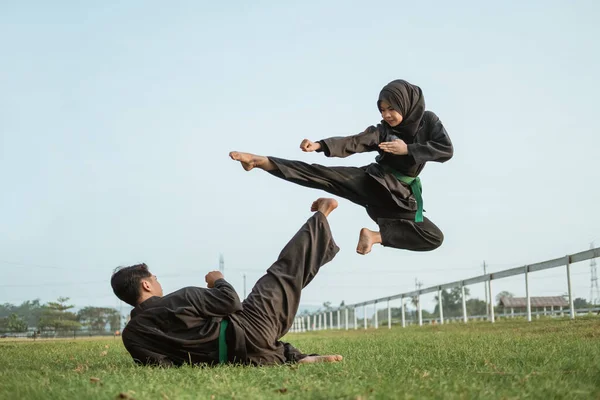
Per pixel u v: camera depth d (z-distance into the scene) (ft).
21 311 189.57
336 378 13.07
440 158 17.62
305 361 16.74
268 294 16.47
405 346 23.97
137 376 13.51
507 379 12.82
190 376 13.53
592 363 14.57
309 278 17.07
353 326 112.27
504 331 35.37
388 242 18.66
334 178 17.88
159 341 15.96
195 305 15.99
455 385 11.50
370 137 18.07
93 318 166.30
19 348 30.94
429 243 19.01
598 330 29.78
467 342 24.11
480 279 59.77
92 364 18.74
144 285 16.48
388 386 11.48
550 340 23.63
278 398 10.77
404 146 17.35
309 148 17.37
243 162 17.22
